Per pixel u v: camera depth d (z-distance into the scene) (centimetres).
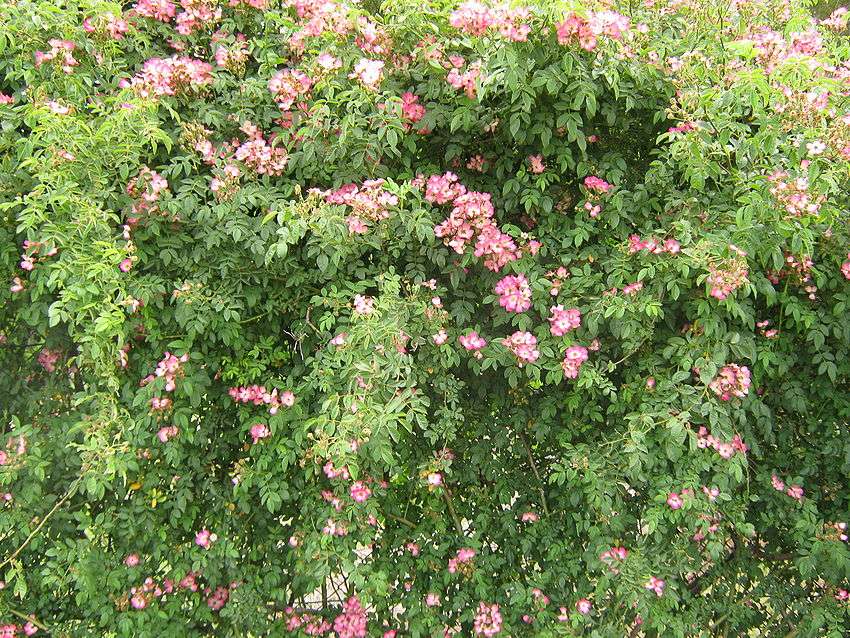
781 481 264
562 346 235
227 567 265
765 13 275
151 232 233
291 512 274
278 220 225
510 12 202
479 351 239
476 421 274
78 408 259
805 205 209
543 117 226
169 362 231
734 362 247
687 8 254
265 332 264
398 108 227
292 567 272
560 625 245
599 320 236
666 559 245
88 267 210
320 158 246
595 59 220
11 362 269
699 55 229
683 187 253
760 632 275
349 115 225
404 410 258
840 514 266
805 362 265
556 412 261
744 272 212
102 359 221
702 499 229
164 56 262
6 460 240
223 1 266
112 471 222
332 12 236
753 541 279
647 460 230
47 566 254
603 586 237
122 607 252
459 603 264
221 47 249
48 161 214
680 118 231
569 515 268
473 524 271
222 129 256
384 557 269
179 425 244
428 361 246
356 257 246
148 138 224
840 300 242
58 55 232
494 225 233
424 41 231
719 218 232
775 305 259
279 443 250
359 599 247
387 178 236
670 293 231
